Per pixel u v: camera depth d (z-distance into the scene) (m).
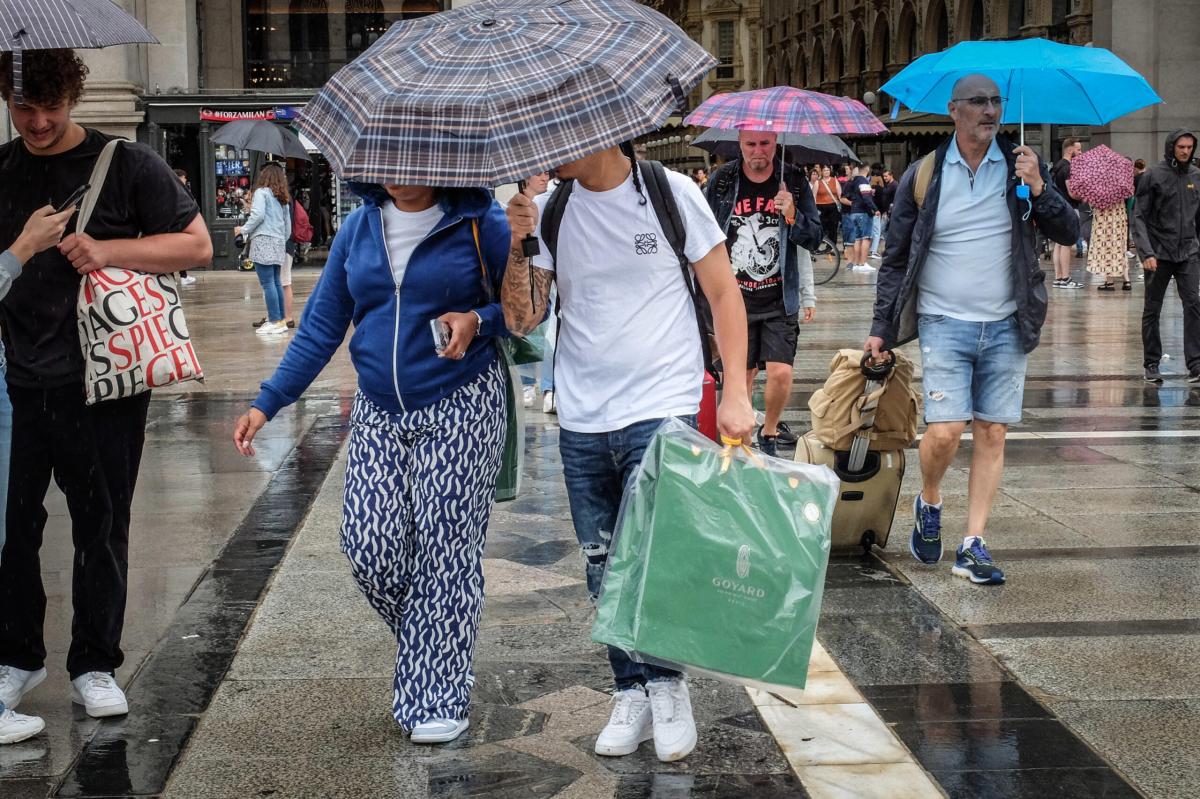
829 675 4.54
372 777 3.76
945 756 3.86
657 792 3.65
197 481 7.75
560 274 3.85
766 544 3.56
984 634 4.97
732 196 7.65
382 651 4.83
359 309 4.04
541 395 10.83
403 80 3.51
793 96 7.66
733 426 3.66
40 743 4.01
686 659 3.55
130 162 4.12
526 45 3.50
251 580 5.73
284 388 4.17
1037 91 6.10
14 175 4.05
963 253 5.51
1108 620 5.11
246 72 34.53
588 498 3.96
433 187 3.90
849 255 29.19
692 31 80.94
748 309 7.75
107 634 4.24
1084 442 8.77
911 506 7.06
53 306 4.08
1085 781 3.68
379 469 4.02
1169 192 11.19
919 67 5.98
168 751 3.95
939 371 5.60
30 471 4.15
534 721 4.18
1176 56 32.25
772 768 3.80
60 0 3.84
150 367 4.06
